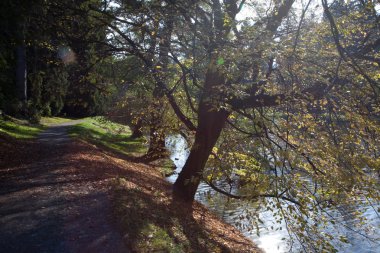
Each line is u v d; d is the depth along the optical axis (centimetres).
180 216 1156
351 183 820
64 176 1228
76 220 835
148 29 1251
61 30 1330
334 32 918
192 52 1155
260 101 988
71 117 5309
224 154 1020
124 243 747
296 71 937
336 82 947
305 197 921
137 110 1584
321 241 968
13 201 938
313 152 867
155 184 1609
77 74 1585
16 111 3231
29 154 1612
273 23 1073
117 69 1444
